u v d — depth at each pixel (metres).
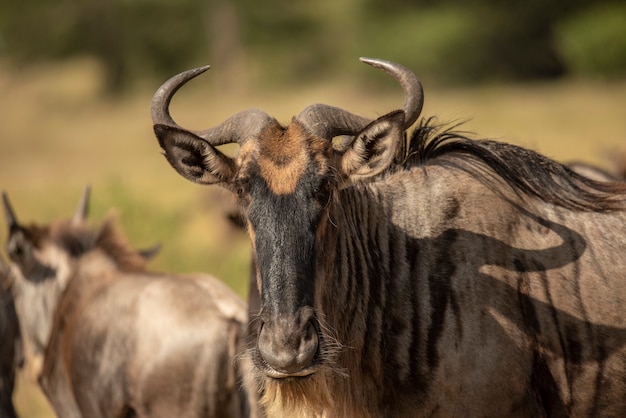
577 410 21.80
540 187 22.91
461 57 193.38
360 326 21.55
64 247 31.17
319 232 19.95
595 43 178.25
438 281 21.52
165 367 26.69
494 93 170.12
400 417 21.61
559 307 21.59
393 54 194.12
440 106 148.25
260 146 20.30
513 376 21.11
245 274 48.41
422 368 21.27
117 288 28.67
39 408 37.28
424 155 23.09
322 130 20.59
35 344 31.25
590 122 119.94
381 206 22.14
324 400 20.55
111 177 62.53
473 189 22.23
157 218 49.53
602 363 21.69
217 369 26.58
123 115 176.38
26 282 31.16
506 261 21.67
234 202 21.58
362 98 187.75
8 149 134.00
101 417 28.22
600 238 22.41
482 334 21.14
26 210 74.38
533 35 195.00
